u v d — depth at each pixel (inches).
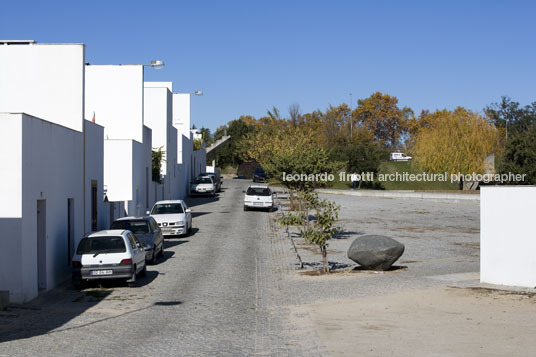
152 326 466.3
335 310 510.6
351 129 3294.8
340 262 841.5
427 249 975.6
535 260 574.2
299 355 360.5
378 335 409.4
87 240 671.8
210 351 374.6
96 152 919.0
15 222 586.6
